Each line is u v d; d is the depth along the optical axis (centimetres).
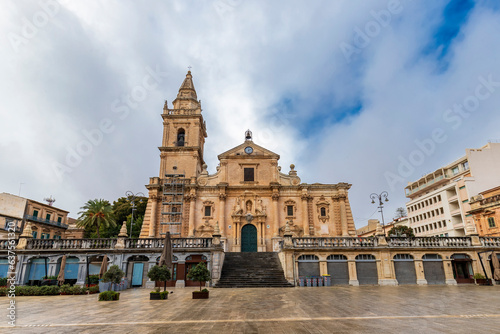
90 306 1496
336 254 2720
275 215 4075
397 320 1077
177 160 4391
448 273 2716
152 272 1811
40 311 1348
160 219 4072
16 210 4631
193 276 1783
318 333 898
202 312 1286
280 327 985
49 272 2617
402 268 2722
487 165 5138
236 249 3941
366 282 2664
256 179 4300
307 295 1875
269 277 2656
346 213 4125
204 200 4169
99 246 2706
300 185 4156
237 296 1855
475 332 894
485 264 2719
